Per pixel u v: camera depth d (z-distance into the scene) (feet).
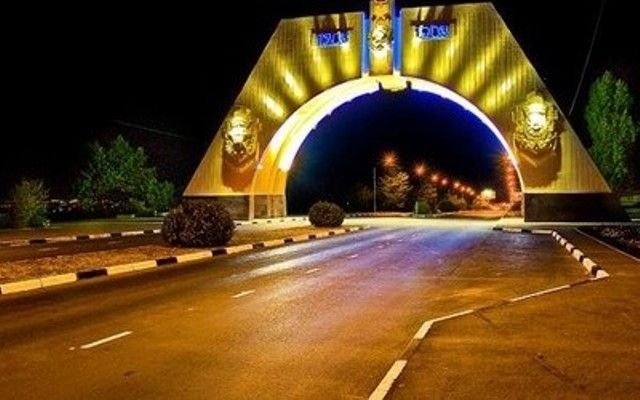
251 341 26.96
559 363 22.54
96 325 30.63
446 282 45.91
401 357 23.73
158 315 33.27
